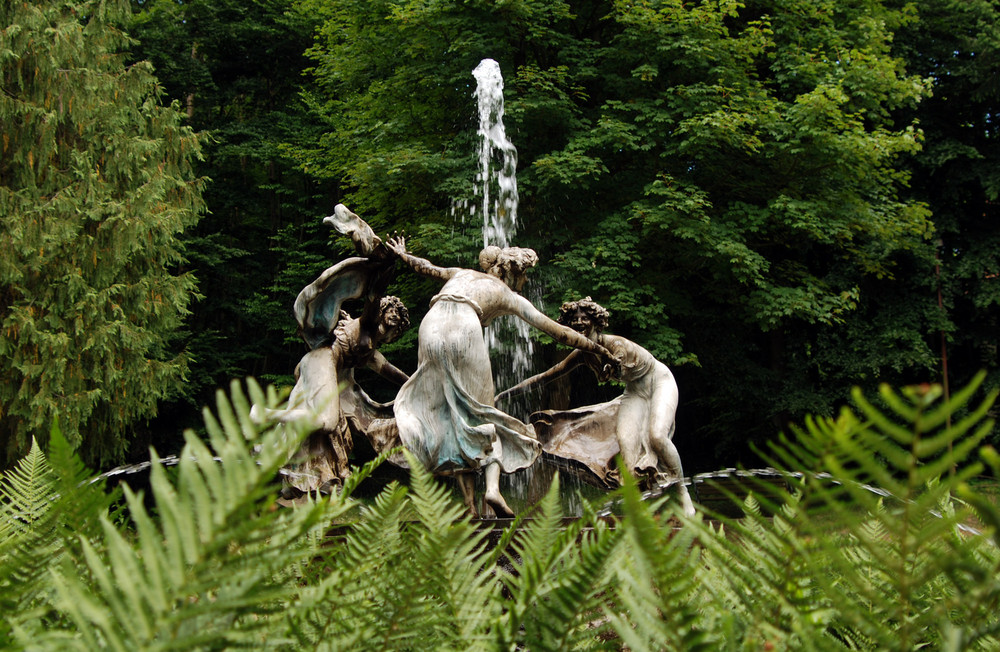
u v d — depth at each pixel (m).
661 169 16.53
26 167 16.72
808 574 0.85
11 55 16.39
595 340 6.34
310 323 5.95
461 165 15.94
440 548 0.98
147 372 17.47
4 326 15.82
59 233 16.39
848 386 19.20
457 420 5.75
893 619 0.96
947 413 0.57
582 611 0.86
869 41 17.20
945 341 19.98
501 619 0.95
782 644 0.79
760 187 16.75
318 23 24.64
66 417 16.08
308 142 22.58
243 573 0.63
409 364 19.45
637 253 15.31
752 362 19.23
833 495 0.71
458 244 15.18
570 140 15.93
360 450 14.75
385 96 17.52
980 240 20.02
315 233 24.23
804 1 17.17
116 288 17.06
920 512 0.62
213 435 0.63
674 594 0.74
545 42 16.61
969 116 20.48
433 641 0.95
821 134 15.29
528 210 16.23
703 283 17.83
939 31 20.20
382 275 6.11
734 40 16.20
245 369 23.03
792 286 17.62
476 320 5.90
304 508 0.72
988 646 0.80
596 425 6.36
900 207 17.36
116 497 0.97
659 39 16.17
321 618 0.94
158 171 18.09
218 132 24.72
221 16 25.48
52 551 0.98
